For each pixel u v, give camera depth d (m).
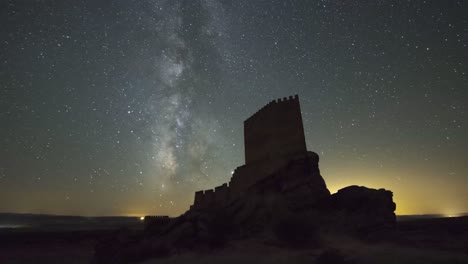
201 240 18.70
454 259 13.39
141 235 21.77
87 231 48.84
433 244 17.23
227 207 23.64
